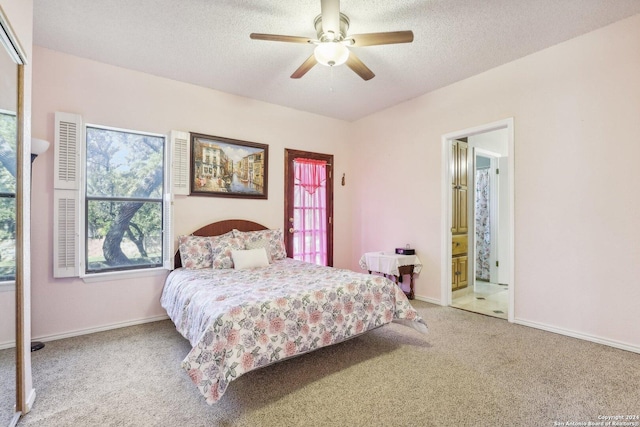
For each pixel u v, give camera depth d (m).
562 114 2.73
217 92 3.69
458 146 4.26
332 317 2.20
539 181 2.88
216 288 2.33
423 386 1.92
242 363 1.73
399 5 2.20
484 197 5.34
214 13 2.28
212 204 3.66
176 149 3.28
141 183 3.29
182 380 2.04
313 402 1.77
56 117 2.70
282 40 2.17
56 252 2.71
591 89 2.57
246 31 2.51
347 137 4.99
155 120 3.28
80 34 2.54
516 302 3.04
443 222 3.71
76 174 2.79
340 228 4.87
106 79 3.02
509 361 2.24
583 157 2.62
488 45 2.75
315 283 2.42
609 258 2.49
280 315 1.97
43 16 2.30
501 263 5.00
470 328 2.93
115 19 2.35
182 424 1.59
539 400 1.76
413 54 2.89
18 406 1.64
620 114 2.44
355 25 2.44
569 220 2.70
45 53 2.73
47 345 2.60
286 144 4.30
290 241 4.33
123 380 2.03
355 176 4.95
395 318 2.54
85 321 2.89
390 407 1.72
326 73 3.27
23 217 1.67
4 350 1.59
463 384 1.94
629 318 2.39
